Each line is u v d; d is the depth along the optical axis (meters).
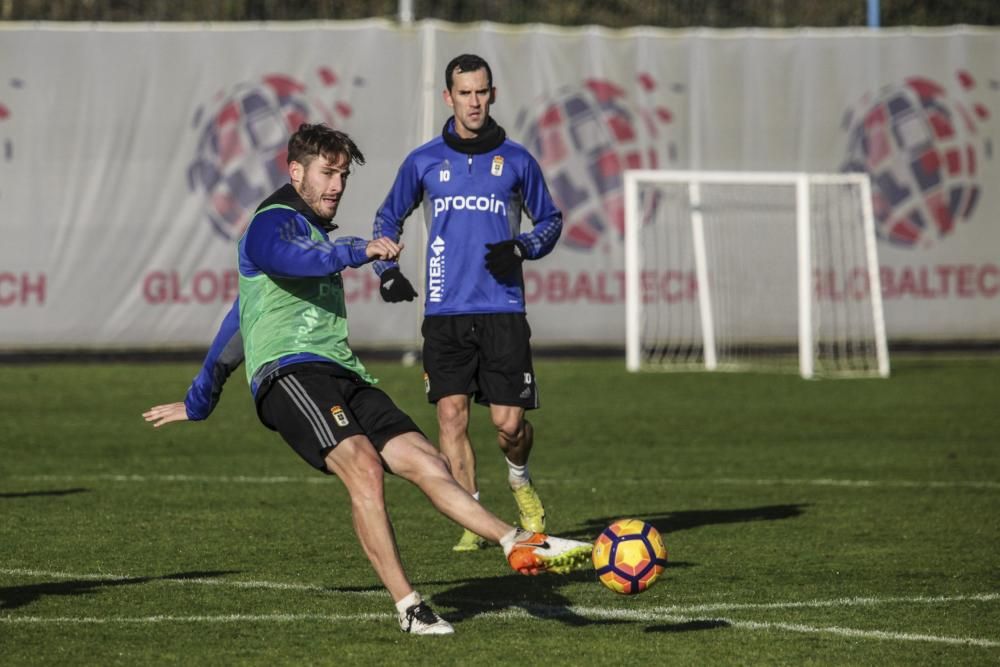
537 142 60.78
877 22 69.12
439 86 59.62
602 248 61.53
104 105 59.00
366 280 60.22
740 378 57.81
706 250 62.47
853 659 18.31
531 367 26.59
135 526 28.28
